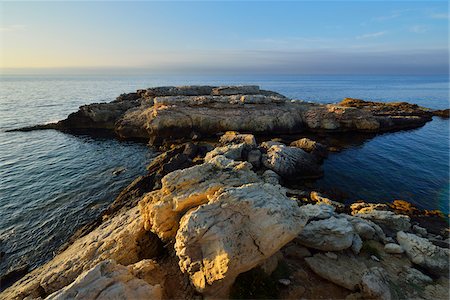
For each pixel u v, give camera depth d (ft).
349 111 189.98
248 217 38.99
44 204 92.99
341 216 59.06
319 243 47.73
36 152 151.84
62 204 93.04
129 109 218.79
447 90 582.76
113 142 174.60
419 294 40.81
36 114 274.57
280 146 122.52
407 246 52.11
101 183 109.50
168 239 48.83
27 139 179.93
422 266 47.73
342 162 128.16
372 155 137.69
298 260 46.14
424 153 139.95
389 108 244.22
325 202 84.38
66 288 32.83
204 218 37.88
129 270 38.60
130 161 136.05
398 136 176.86
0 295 54.03
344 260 46.29
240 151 117.29
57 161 136.56
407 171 115.85
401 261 49.19
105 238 58.95
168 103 191.31
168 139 172.24
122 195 93.35
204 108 187.42
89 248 55.88
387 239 55.52
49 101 388.78
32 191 102.53
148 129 180.75
